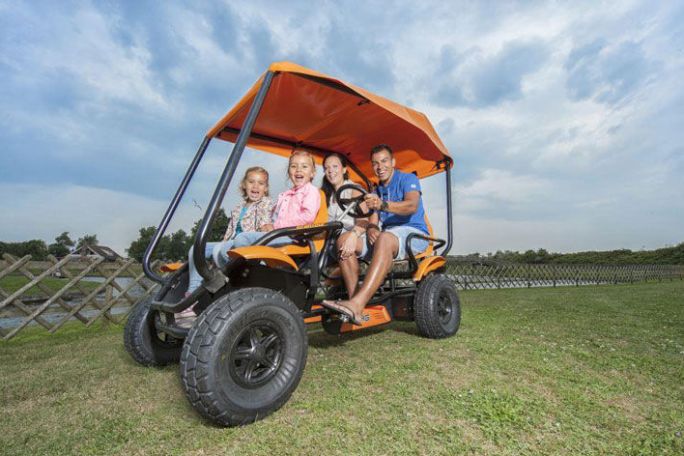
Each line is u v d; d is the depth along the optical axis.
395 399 1.85
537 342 3.11
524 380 2.14
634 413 1.73
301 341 1.86
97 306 4.54
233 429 1.58
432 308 3.13
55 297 4.21
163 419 1.71
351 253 2.47
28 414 1.81
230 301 1.68
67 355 2.99
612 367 2.41
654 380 2.18
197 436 1.54
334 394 1.92
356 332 3.54
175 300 2.34
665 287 11.90
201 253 1.77
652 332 3.62
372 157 3.29
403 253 2.92
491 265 12.05
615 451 1.39
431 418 1.64
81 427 1.66
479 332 3.54
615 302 6.65
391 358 2.59
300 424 1.61
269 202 2.96
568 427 1.57
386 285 3.29
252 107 2.04
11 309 3.92
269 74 2.14
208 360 1.54
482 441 1.45
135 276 4.90
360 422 1.61
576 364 2.46
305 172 2.68
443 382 2.10
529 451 1.38
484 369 2.33
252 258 1.78
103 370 2.51
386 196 3.34
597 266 16.47
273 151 3.52
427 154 3.68
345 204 2.81
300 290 2.27
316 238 2.40
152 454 1.41
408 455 1.35
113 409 1.85
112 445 1.49
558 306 5.92
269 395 1.69
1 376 2.40
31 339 3.86
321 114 3.04
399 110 2.85
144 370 2.51
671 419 1.66
